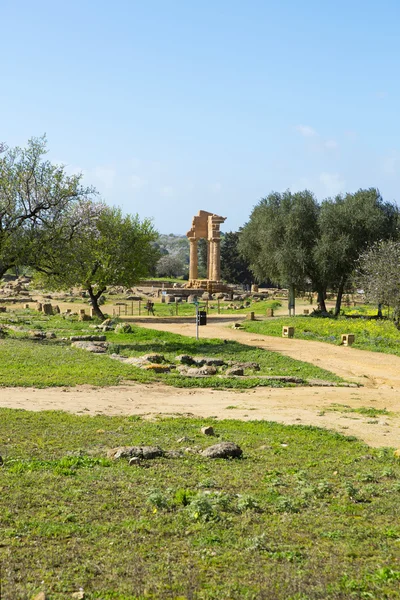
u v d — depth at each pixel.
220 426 17.23
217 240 92.19
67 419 17.00
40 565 7.45
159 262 143.88
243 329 48.09
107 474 11.37
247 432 16.48
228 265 124.25
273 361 31.64
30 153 37.56
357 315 56.59
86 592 6.84
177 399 21.67
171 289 87.19
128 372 25.86
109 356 30.12
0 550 7.83
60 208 38.22
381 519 9.62
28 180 37.25
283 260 55.03
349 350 37.12
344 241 53.44
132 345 35.47
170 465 12.36
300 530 8.96
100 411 18.78
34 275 49.62
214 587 7.02
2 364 26.33
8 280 106.75
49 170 37.72
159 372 26.97
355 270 52.78
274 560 7.83
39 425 15.92
